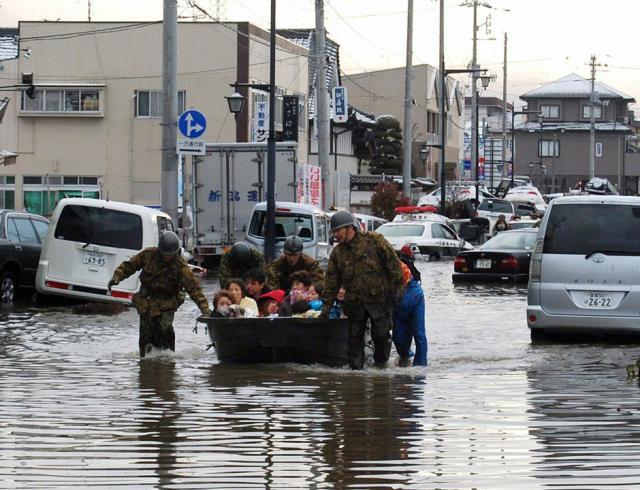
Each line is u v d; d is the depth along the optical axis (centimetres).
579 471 1647
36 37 11225
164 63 5919
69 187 11294
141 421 2027
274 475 1625
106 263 4406
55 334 3562
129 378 2572
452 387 2445
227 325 2772
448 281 6312
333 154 14362
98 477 1614
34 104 11262
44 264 4409
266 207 6028
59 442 1841
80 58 11244
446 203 12681
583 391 2383
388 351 2820
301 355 2798
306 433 1920
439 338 3497
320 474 1631
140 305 2998
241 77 11150
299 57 12656
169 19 5900
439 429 1955
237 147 6838
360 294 2727
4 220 4588
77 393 2344
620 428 1961
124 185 11269
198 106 11225
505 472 1644
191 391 2383
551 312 3281
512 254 6047
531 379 2572
